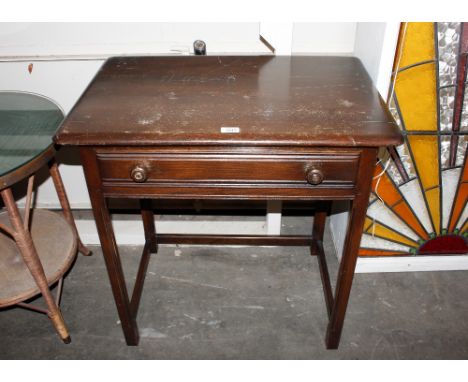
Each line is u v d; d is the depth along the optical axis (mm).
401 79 1259
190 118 1004
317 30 1480
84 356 1398
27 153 1147
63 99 1611
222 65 1288
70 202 1878
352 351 1402
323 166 1004
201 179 1034
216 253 1766
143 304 1562
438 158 1396
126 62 1313
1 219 1566
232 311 1532
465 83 1254
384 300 1564
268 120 996
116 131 954
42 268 1285
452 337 1442
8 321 1505
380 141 928
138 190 1056
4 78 1559
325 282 1545
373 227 1552
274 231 1757
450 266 1656
